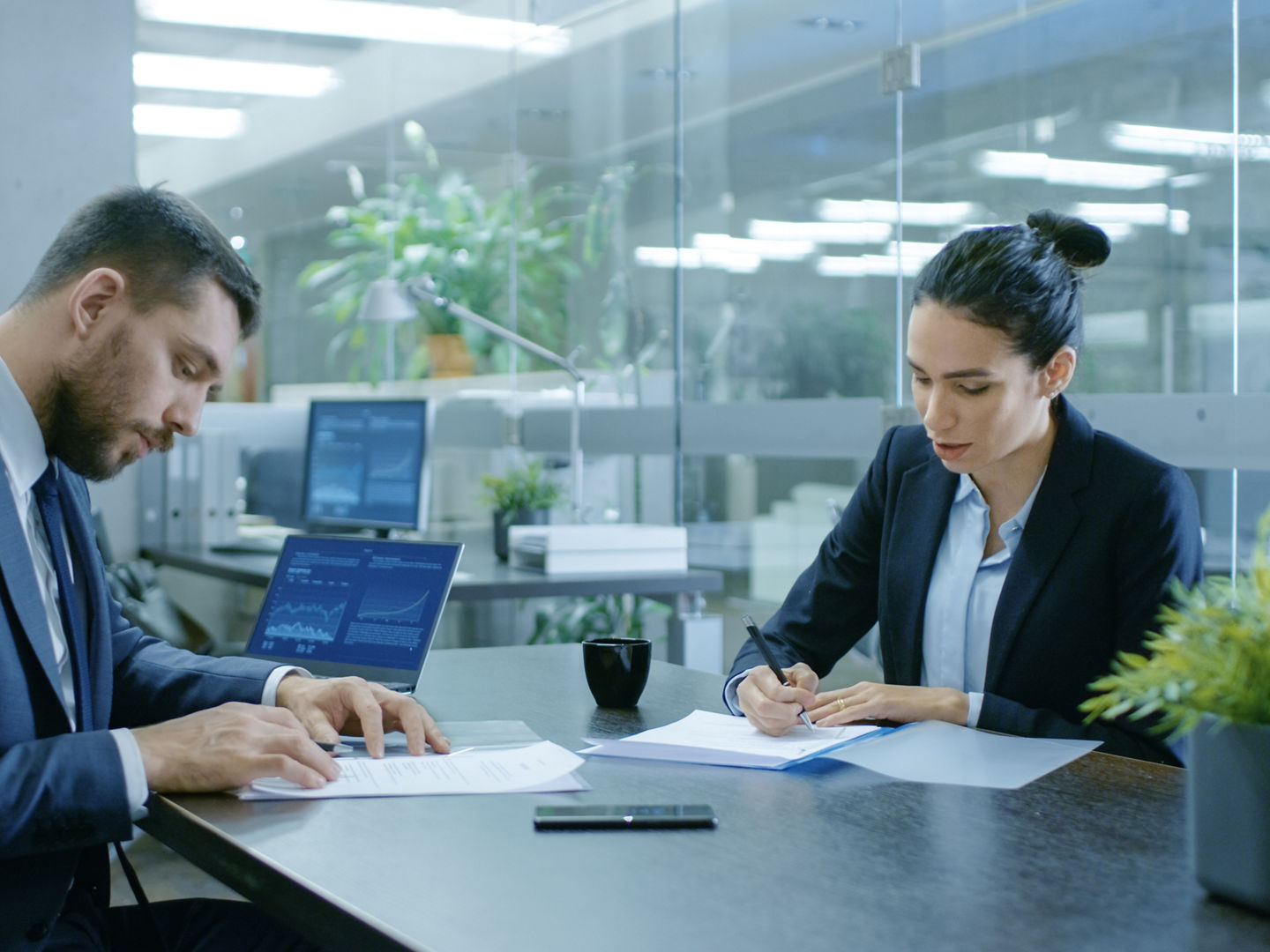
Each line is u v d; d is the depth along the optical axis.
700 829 0.94
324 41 4.38
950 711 1.29
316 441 3.84
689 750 1.17
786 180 3.67
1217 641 0.76
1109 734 1.23
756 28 3.74
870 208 3.38
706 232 3.98
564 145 4.42
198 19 4.12
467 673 1.67
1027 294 1.26
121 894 2.61
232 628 4.03
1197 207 2.46
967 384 1.29
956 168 3.09
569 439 4.40
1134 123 2.60
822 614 1.62
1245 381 2.37
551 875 0.84
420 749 1.18
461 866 0.86
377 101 4.50
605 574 3.04
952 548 1.50
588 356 4.37
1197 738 0.77
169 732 1.08
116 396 1.17
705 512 3.98
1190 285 2.48
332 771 1.08
